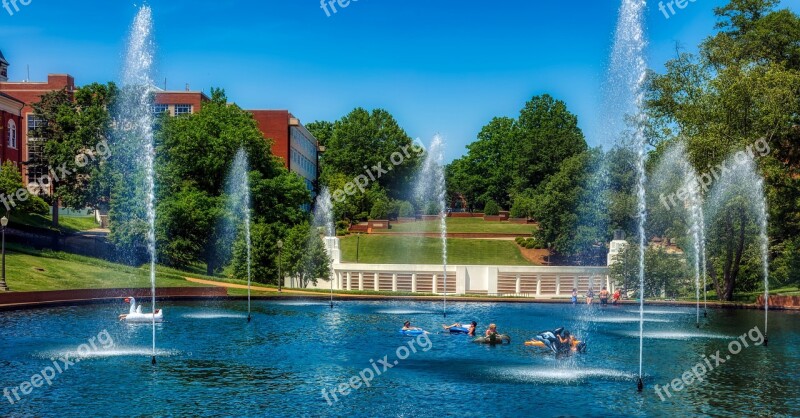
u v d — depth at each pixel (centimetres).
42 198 8388
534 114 15838
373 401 2386
